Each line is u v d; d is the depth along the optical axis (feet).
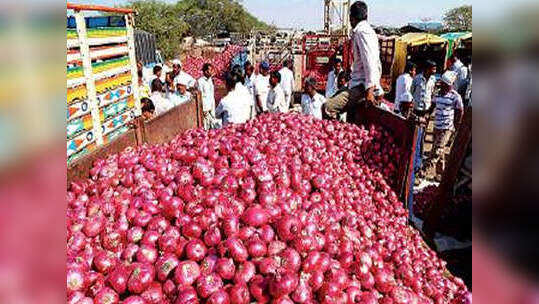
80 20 12.41
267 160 10.46
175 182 9.16
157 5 97.71
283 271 5.96
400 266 7.97
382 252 8.34
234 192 8.64
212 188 8.77
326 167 11.79
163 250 6.91
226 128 14.26
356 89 16.96
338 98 16.99
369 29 16.01
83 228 7.38
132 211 7.88
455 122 20.68
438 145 20.75
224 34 160.35
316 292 6.31
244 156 10.30
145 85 25.38
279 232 6.86
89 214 8.10
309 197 9.67
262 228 6.98
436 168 20.72
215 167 9.96
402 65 50.96
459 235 11.82
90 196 8.98
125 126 15.94
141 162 10.17
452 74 20.17
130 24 16.47
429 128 24.64
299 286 5.90
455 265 10.82
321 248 7.02
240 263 6.41
